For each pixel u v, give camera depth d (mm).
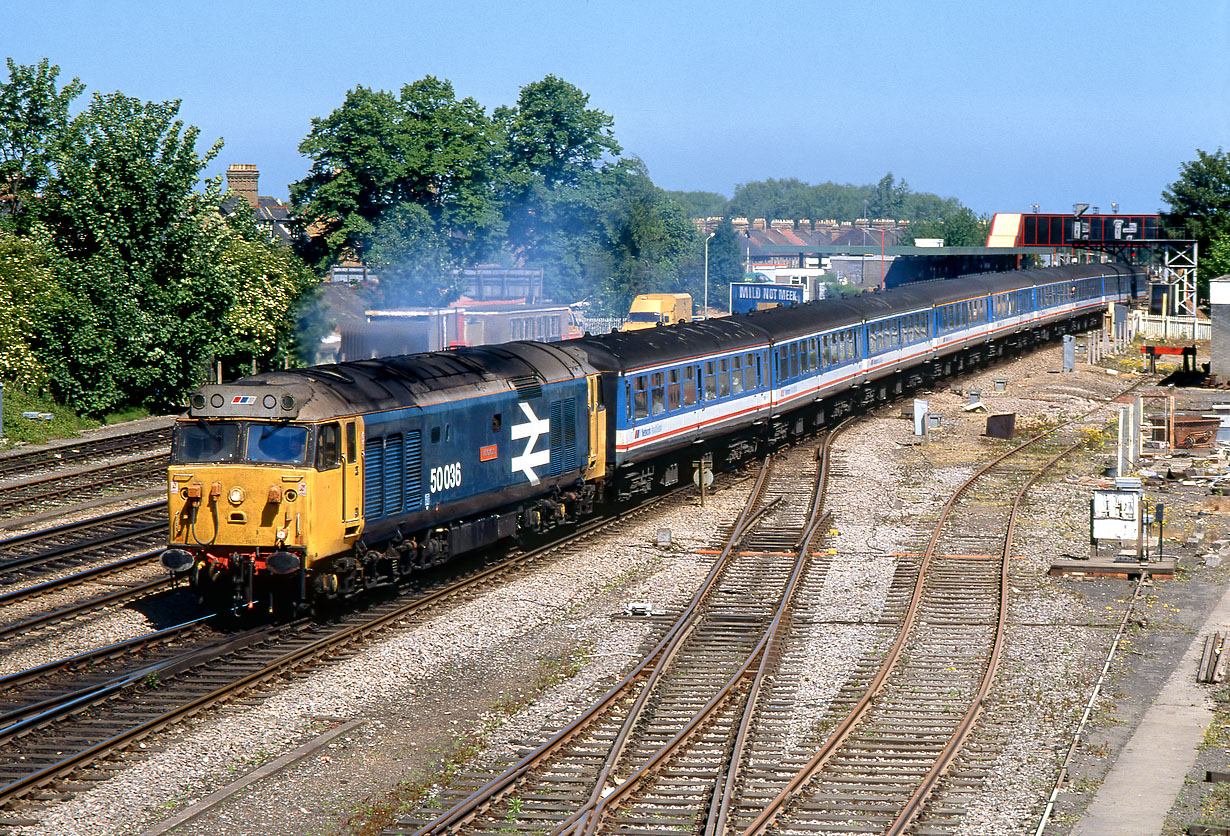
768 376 53625
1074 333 109062
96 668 25688
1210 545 38375
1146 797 20234
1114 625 30188
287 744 22344
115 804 19609
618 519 42062
